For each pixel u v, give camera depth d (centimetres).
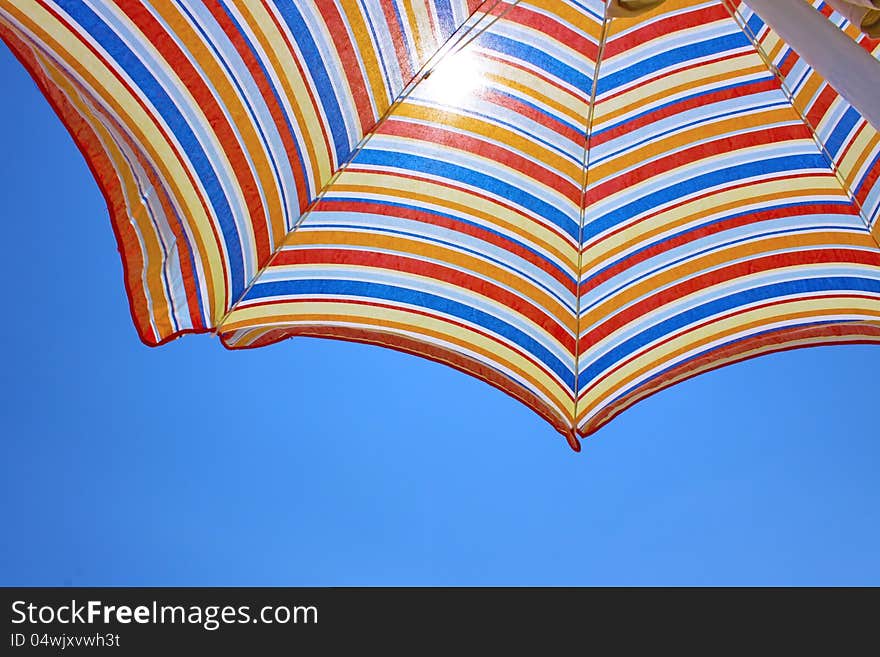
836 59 345
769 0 360
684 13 523
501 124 533
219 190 420
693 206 541
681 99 538
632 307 539
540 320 530
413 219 519
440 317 513
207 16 408
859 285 509
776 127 529
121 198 385
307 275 489
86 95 366
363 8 466
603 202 546
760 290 527
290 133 459
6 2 340
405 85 508
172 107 395
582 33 524
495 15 511
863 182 508
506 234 534
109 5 374
